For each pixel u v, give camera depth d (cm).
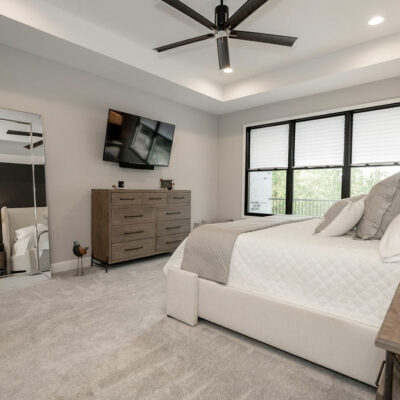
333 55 346
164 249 392
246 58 363
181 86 392
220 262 193
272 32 304
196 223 510
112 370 152
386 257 137
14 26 250
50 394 134
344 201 207
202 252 204
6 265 285
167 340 183
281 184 474
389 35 308
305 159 446
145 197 366
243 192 510
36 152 308
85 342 179
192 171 499
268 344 173
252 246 184
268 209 492
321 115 423
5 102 288
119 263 370
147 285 285
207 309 199
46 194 317
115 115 358
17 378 145
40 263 306
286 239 184
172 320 211
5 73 287
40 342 179
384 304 135
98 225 347
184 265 210
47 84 316
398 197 176
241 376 148
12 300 247
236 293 183
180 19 281
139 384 141
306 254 162
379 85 367
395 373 89
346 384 143
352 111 398
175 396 134
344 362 143
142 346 175
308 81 370
